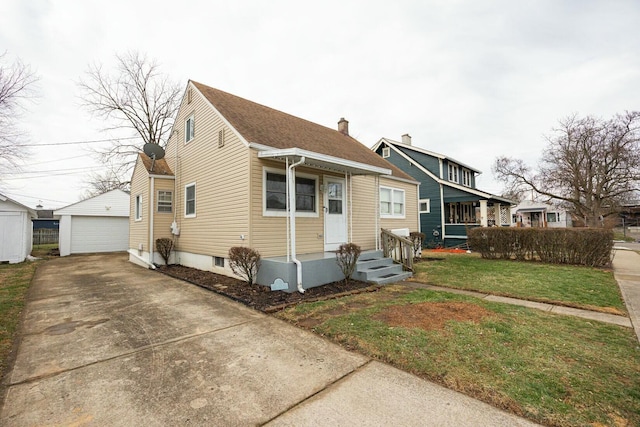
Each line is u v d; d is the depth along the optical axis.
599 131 23.08
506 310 4.86
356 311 4.90
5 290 7.03
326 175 9.02
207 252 9.11
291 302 5.58
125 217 18.84
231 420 2.27
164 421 2.27
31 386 2.80
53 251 18.69
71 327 4.45
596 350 3.35
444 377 2.82
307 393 2.63
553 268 8.96
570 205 28.92
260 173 7.43
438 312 4.74
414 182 14.05
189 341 3.87
